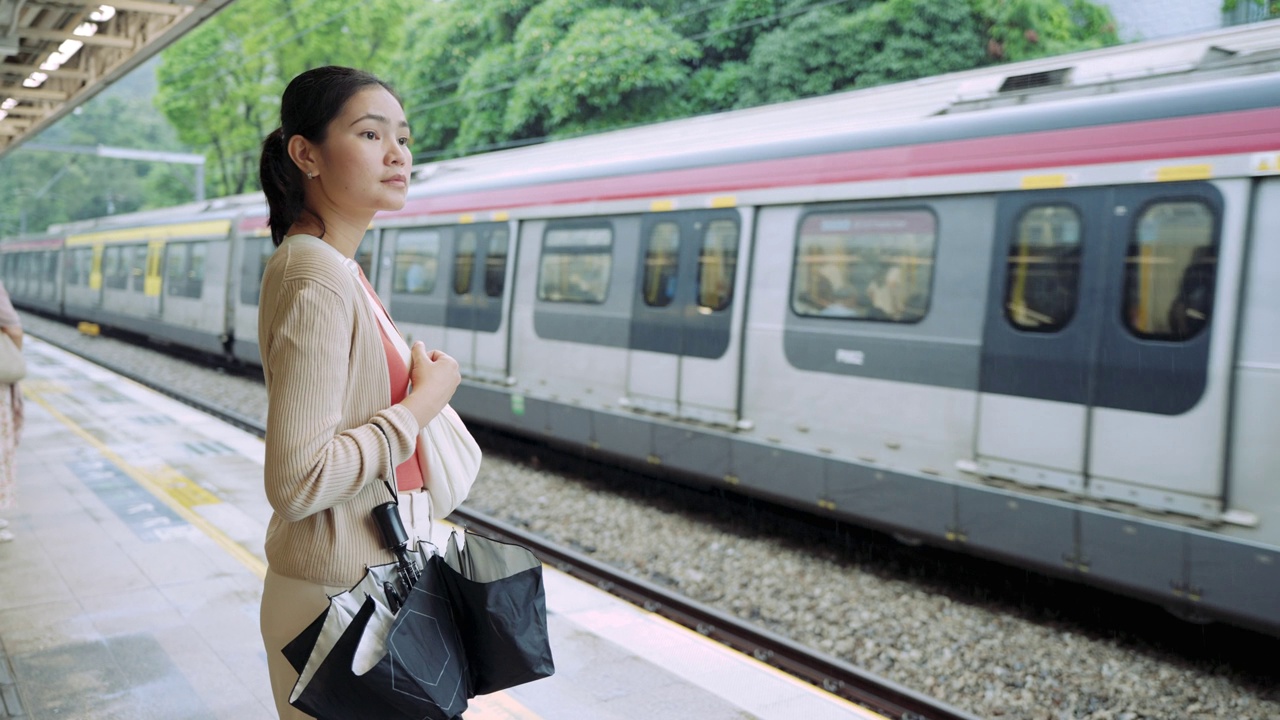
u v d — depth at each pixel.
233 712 2.99
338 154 1.53
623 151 8.17
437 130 24.89
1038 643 5.00
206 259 16.22
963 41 16.88
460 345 9.49
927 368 5.57
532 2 22.88
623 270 7.64
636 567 6.30
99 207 62.31
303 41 28.84
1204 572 4.47
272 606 1.55
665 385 7.24
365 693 1.42
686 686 3.29
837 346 6.05
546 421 8.43
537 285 8.57
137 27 6.82
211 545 4.78
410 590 1.48
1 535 4.80
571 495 8.08
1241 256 4.38
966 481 5.39
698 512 7.64
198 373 16.30
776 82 18.47
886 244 5.82
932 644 5.00
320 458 1.38
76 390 10.60
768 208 6.54
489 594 1.50
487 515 7.57
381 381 1.54
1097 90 5.19
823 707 3.16
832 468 6.07
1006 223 5.25
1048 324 5.05
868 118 6.36
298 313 1.40
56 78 8.34
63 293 24.86
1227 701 4.38
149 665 3.33
